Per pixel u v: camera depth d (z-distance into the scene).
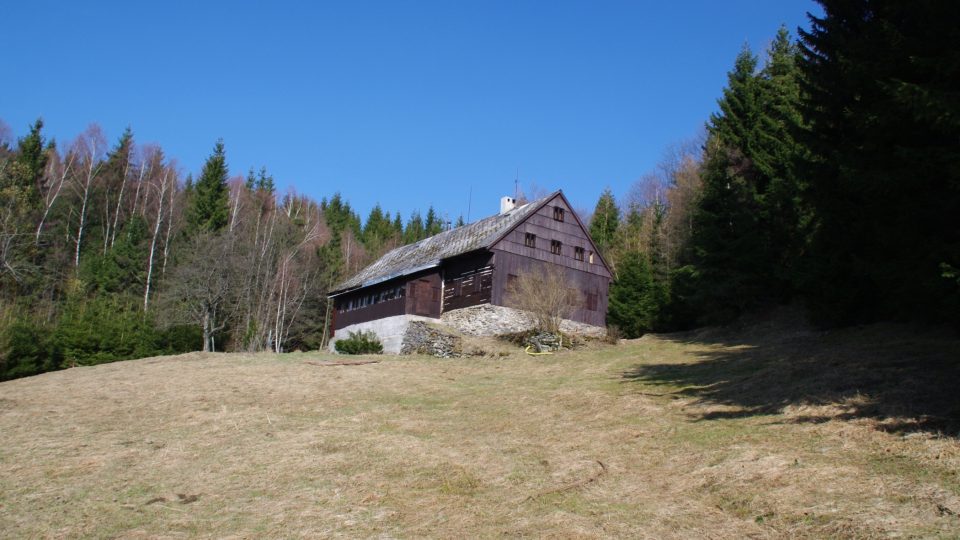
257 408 17.88
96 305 41.56
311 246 64.31
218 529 9.13
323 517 9.37
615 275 45.88
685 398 15.59
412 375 23.47
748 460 10.09
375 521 9.09
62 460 13.07
